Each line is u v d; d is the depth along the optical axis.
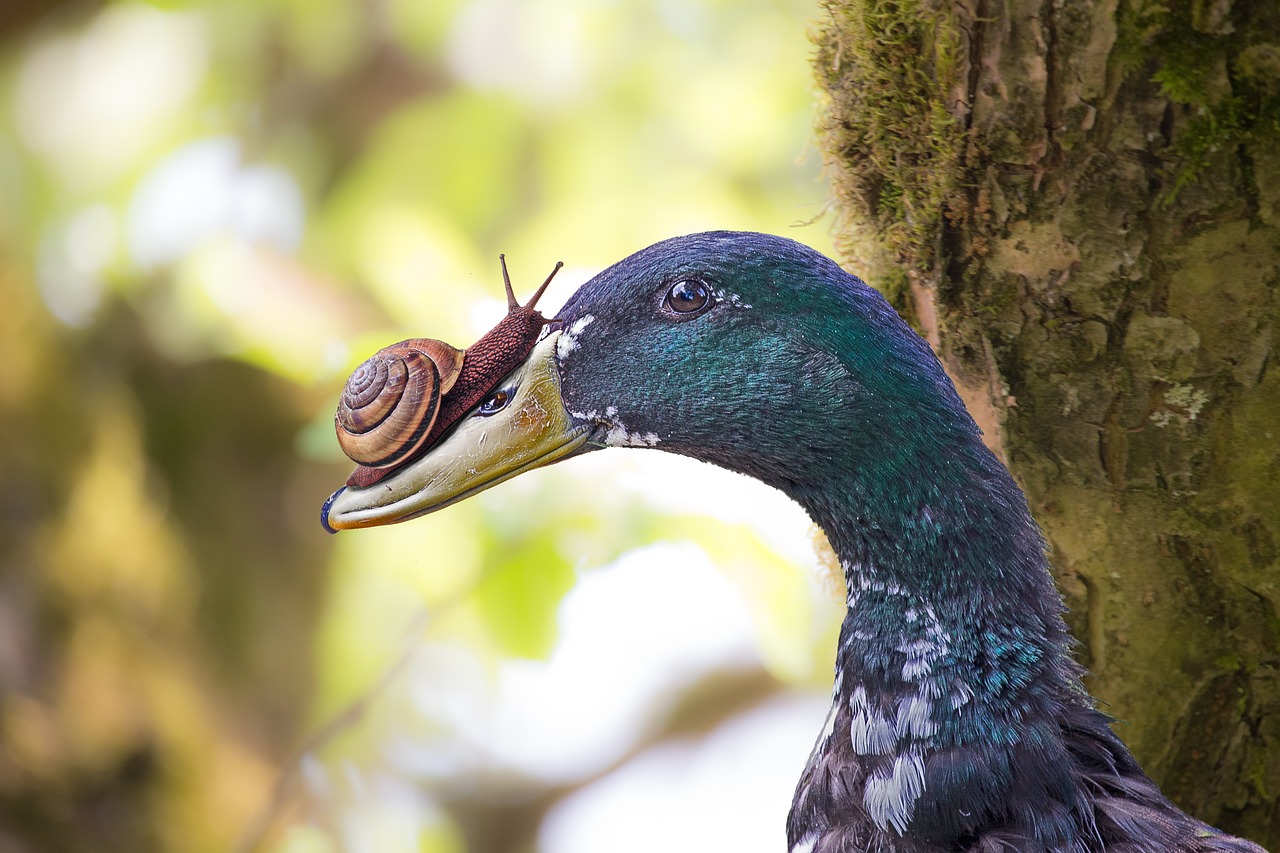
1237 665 5.10
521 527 7.06
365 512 4.54
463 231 9.38
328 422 6.89
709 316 4.43
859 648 4.45
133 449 10.09
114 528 9.89
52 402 9.85
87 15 9.66
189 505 10.10
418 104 9.66
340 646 9.31
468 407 4.55
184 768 9.64
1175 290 4.71
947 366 5.07
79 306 9.93
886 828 4.32
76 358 9.94
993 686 4.27
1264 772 5.23
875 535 4.40
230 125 9.81
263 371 10.13
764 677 11.04
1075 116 4.59
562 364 4.57
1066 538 5.10
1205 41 4.47
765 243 4.43
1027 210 4.72
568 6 9.59
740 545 7.04
